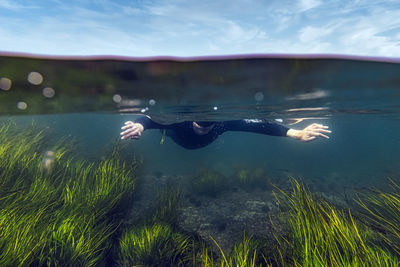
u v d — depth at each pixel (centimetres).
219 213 754
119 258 452
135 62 330
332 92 538
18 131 893
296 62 346
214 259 475
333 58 331
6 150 617
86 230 432
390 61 341
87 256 380
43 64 330
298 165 2367
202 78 407
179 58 323
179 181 1222
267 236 557
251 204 830
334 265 282
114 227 534
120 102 602
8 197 444
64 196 525
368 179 1444
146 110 737
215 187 995
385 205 462
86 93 498
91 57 311
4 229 339
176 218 614
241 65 353
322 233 336
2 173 511
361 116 1330
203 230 630
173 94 520
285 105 704
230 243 557
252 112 827
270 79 423
